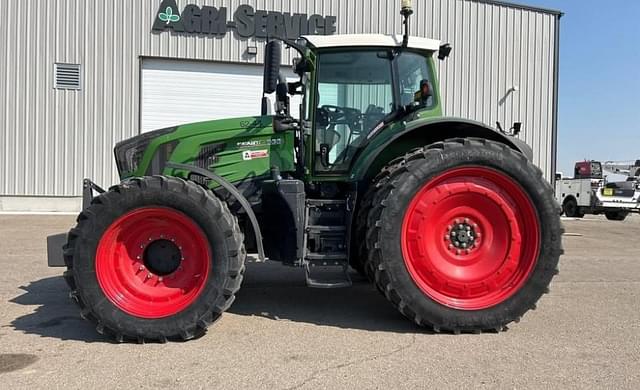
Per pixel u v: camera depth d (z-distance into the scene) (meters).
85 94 11.84
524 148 4.52
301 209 3.88
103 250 3.49
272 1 12.55
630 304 4.58
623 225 13.40
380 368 3.04
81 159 11.86
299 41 4.52
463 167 3.74
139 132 12.13
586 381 2.88
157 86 12.23
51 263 3.99
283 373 2.95
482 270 3.77
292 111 5.27
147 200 3.50
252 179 4.31
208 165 4.28
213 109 12.53
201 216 3.52
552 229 3.74
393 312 4.27
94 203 3.50
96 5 11.79
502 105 13.79
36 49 11.60
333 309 4.36
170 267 3.61
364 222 3.90
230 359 3.17
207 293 3.49
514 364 3.12
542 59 13.94
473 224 3.81
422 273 3.73
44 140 11.70
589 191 16.45
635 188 15.93
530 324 3.95
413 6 13.17
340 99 4.38
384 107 4.42
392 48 4.41
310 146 4.33
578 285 5.40
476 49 13.55
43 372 2.95
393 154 4.30
